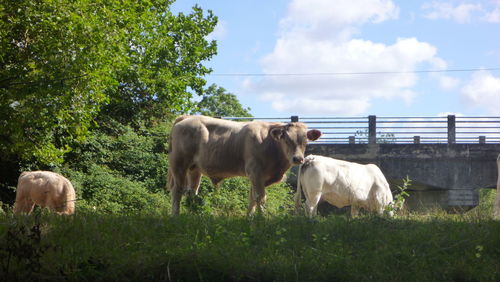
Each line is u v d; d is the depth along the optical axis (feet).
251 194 34.71
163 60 87.51
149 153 76.95
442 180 85.10
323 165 42.39
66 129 54.29
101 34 48.67
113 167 73.56
